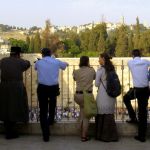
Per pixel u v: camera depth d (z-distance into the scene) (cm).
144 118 989
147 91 988
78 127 1048
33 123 1057
